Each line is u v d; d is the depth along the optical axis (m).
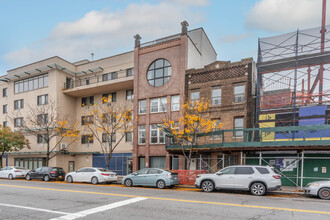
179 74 22.97
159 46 24.42
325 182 11.46
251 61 20.02
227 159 19.31
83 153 29.50
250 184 12.34
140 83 25.05
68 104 30.72
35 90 31.61
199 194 12.24
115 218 7.23
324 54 18.19
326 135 16.86
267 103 19.52
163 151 22.67
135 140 24.36
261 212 8.02
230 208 8.59
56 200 10.19
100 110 27.81
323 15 20.52
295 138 17.70
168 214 7.70
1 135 27.30
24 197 10.99
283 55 20.33
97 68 29.92
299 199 11.16
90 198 10.64
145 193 12.34
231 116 20.08
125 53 28.88
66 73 31.06
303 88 18.73
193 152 18.86
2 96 35.97
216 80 21.23
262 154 17.62
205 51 29.22
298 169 16.16
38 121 26.72
